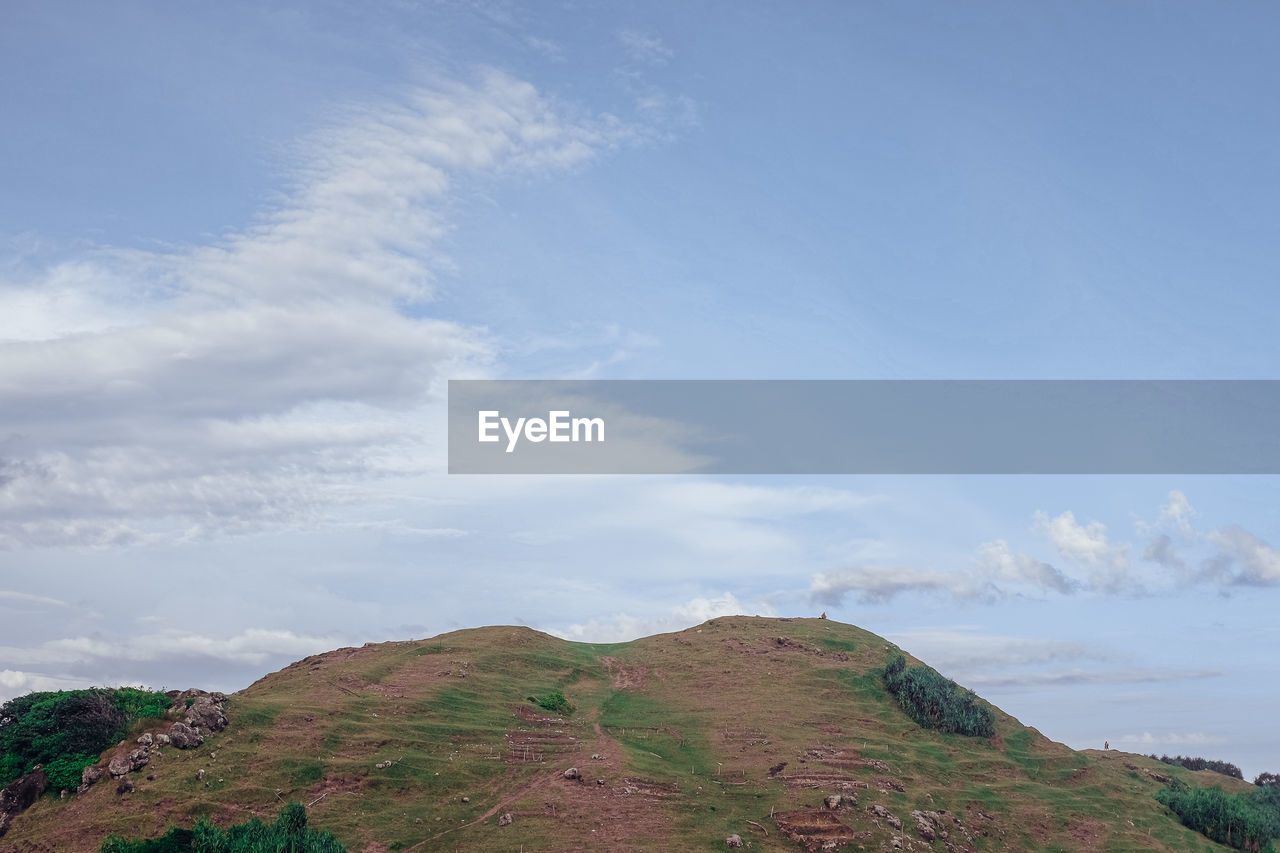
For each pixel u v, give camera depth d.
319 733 91.19
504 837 78.56
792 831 83.81
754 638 140.12
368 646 131.62
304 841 69.56
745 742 103.88
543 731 103.19
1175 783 124.25
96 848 71.06
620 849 77.50
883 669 128.38
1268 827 104.44
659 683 125.56
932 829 88.12
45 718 84.62
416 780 86.62
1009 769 109.19
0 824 76.94
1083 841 95.88
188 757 83.19
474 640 132.62
